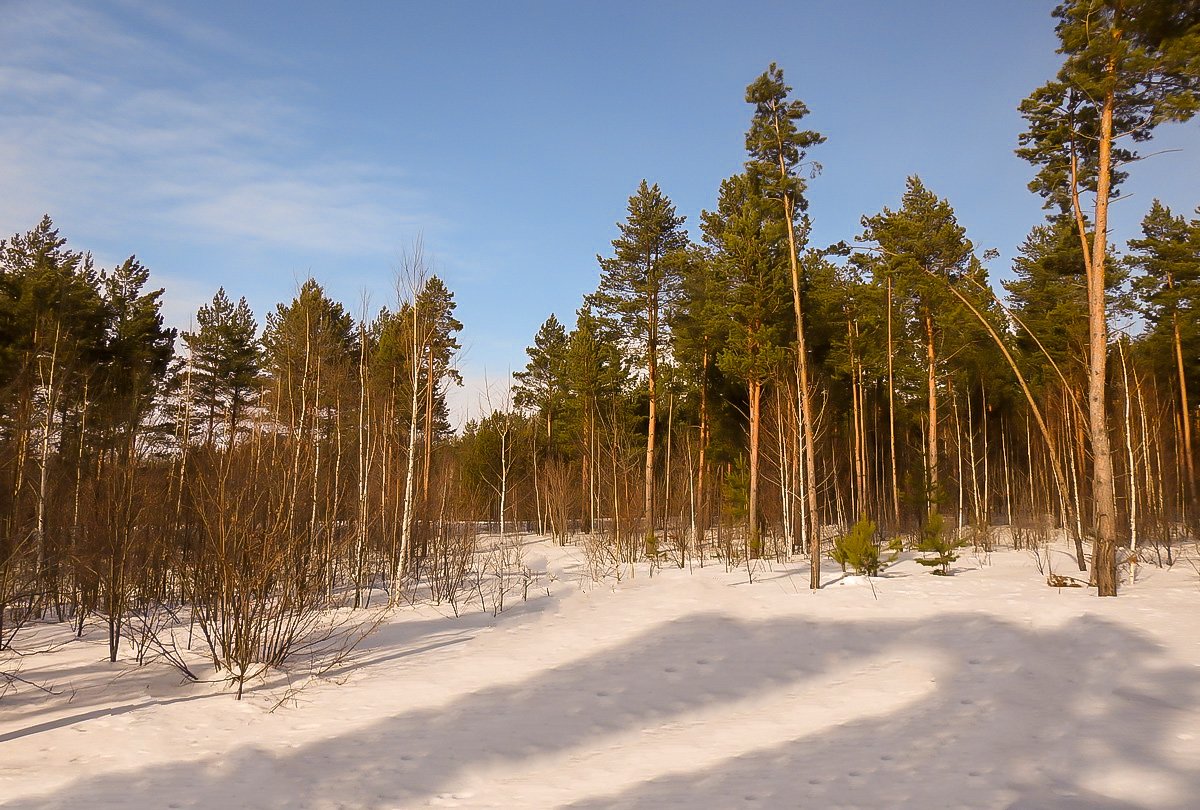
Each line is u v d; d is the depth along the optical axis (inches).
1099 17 643.5
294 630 462.0
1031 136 745.0
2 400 722.8
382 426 933.8
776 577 778.2
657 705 357.4
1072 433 1095.6
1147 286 1327.5
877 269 1225.4
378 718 337.4
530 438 1876.2
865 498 1228.5
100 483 599.8
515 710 349.7
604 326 1321.4
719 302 1129.4
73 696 376.8
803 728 314.7
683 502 1072.8
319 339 1042.1
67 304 959.0
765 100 750.5
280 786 255.9
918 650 446.6
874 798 231.5
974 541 1045.2
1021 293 1539.1
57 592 611.8
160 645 445.4
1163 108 600.4
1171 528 1085.1
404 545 693.9
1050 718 309.4
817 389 1170.6
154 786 255.9
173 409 1202.6
